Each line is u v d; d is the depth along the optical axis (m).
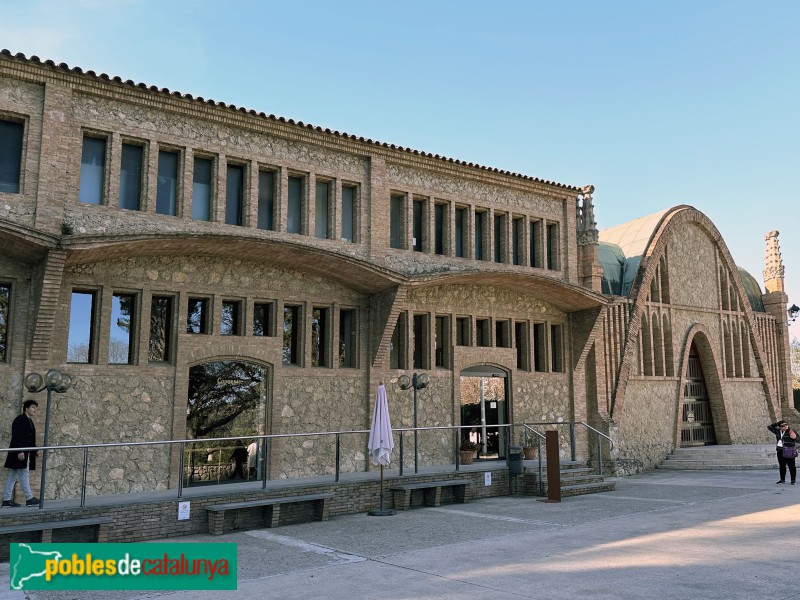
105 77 14.56
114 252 14.05
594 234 22.88
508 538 11.54
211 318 15.95
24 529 10.76
